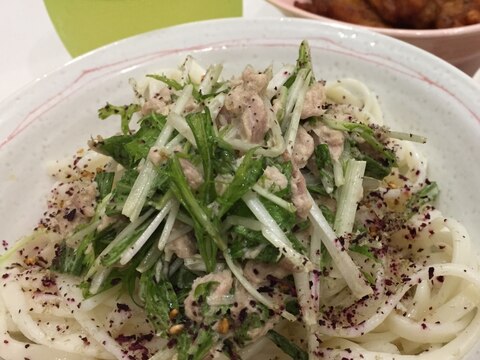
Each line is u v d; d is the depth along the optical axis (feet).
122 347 0.54
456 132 0.60
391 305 0.53
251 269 0.48
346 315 0.53
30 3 0.99
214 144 0.49
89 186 0.58
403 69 0.65
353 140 0.56
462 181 0.59
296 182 0.49
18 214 0.65
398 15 0.81
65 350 0.55
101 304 0.56
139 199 0.48
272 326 0.49
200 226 0.47
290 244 0.47
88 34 0.79
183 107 0.54
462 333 0.52
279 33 0.71
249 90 0.51
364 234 0.54
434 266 0.54
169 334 0.48
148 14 0.77
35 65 0.88
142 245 0.49
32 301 0.58
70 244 0.55
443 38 0.73
